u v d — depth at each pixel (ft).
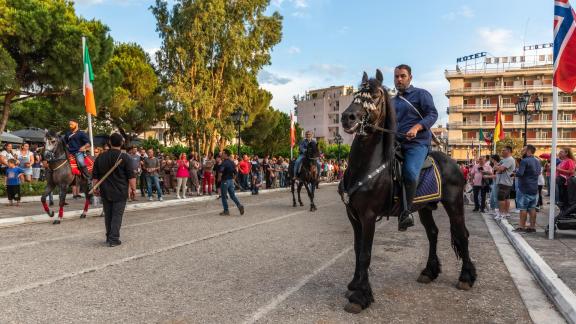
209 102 99.40
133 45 120.16
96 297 14.60
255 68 104.68
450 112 238.68
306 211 43.91
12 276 17.10
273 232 29.32
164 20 103.40
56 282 16.35
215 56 104.94
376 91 13.65
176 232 28.68
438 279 17.90
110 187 23.65
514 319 13.26
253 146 160.97
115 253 21.71
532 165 29.37
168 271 18.22
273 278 17.34
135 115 107.96
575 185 28.45
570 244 24.75
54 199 49.24
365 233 14.07
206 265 19.38
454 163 17.11
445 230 31.63
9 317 12.62
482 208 47.03
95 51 64.80
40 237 25.99
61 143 32.73
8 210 38.45
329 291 15.70
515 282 17.38
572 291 14.66
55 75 63.57
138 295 14.87
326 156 207.10
